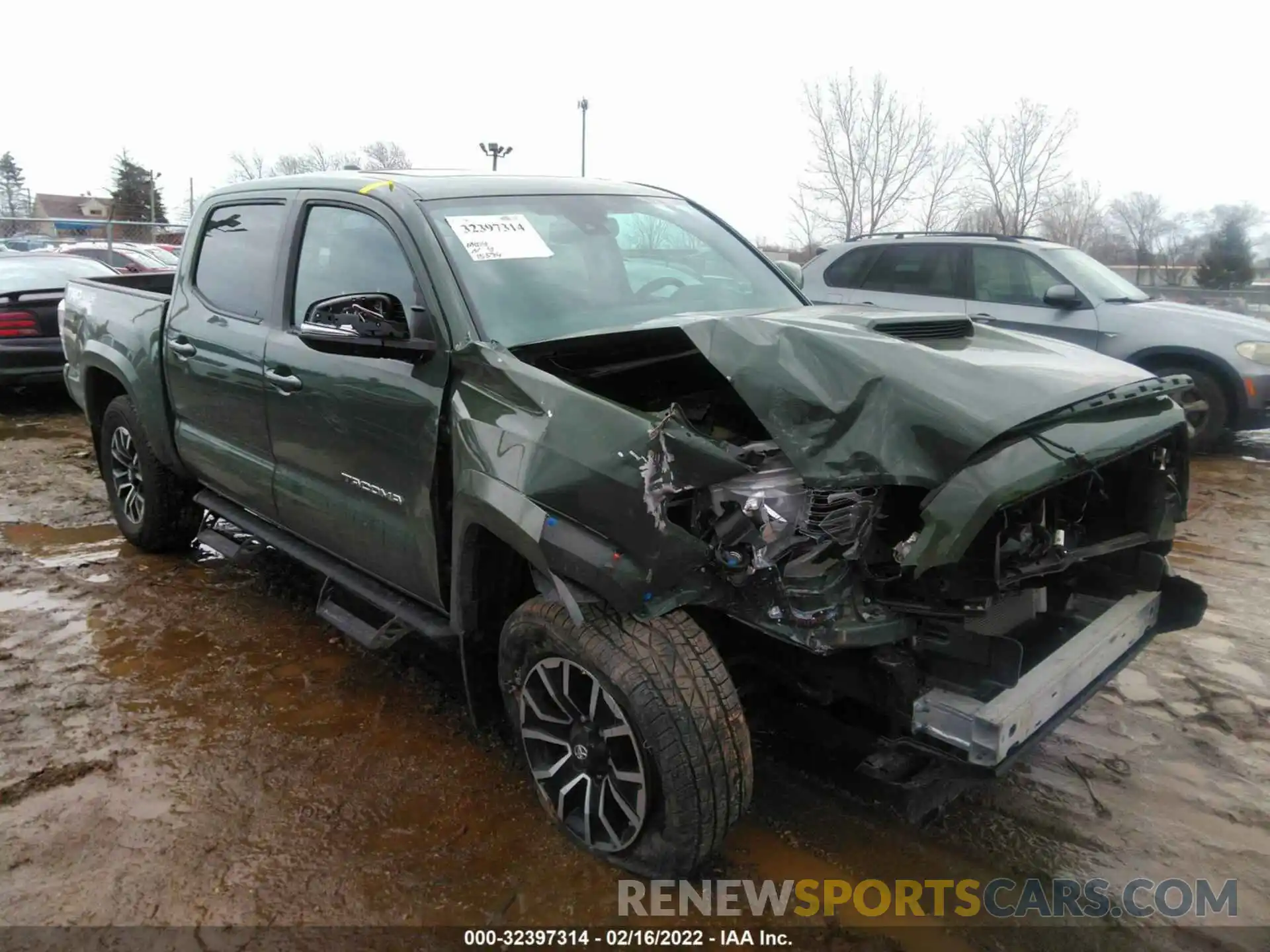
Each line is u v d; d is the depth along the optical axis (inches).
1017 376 100.5
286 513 151.8
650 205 155.4
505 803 120.0
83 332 209.5
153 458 194.4
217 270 168.7
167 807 118.6
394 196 131.8
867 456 90.9
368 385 125.7
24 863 108.0
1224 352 300.5
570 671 104.2
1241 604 185.3
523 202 138.9
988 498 88.0
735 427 112.8
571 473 95.8
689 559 91.1
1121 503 119.4
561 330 121.7
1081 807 120.1
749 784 97.8
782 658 104.5
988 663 95.6
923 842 113.2
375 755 130.7
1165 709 144.8
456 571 113.3
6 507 246.5
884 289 350.0
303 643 166.2
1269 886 106.2
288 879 105.9
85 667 156.3
